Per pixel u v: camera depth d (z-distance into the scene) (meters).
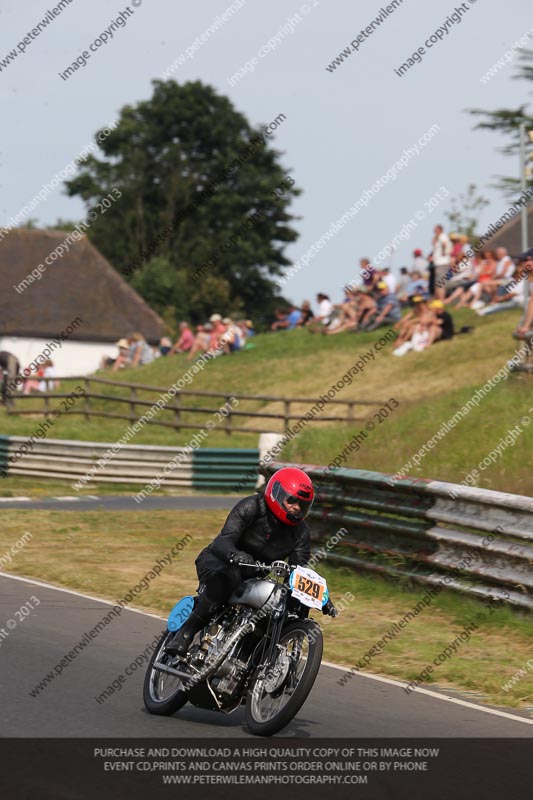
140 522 61.91
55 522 60.34
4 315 196.50
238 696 24.78
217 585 25.22
